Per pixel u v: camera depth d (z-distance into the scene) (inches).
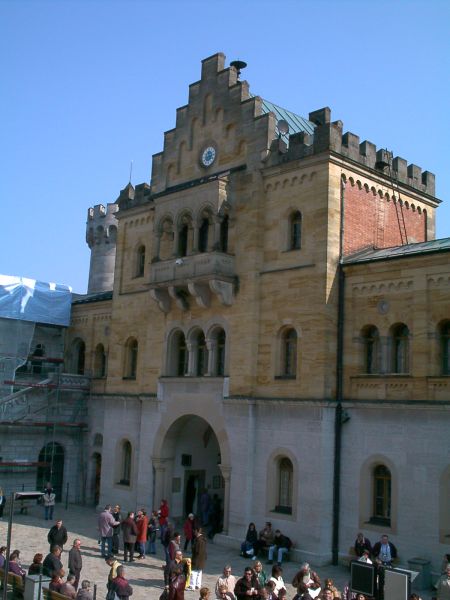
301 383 1306.6
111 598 836.0
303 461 1274.6
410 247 1309.1
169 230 1596.9
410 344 1202.0
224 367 1445.6
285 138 1515.7
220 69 1588.3
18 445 1811.0
